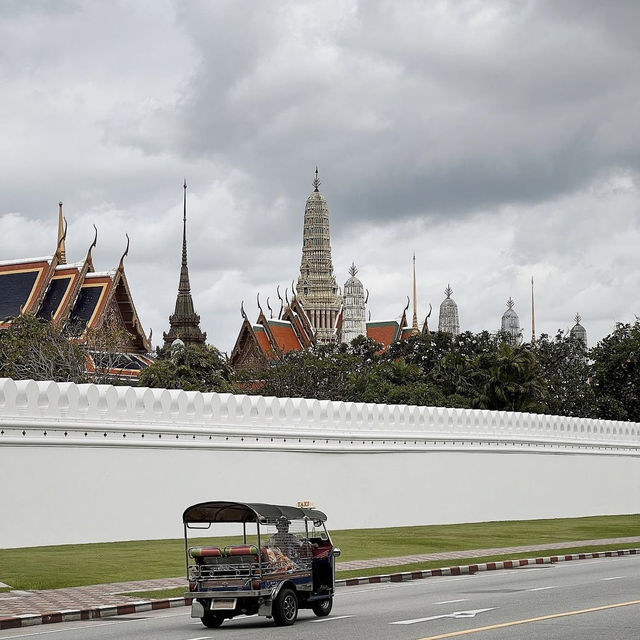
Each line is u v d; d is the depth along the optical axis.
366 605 24.31
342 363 106.19
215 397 42.25
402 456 50.12
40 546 35.94
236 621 23.33
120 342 91.50
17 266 98.38
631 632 18.72
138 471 39.12
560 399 106.19
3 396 35.47
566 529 50.62
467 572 33.03
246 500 42.78
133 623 22.25
